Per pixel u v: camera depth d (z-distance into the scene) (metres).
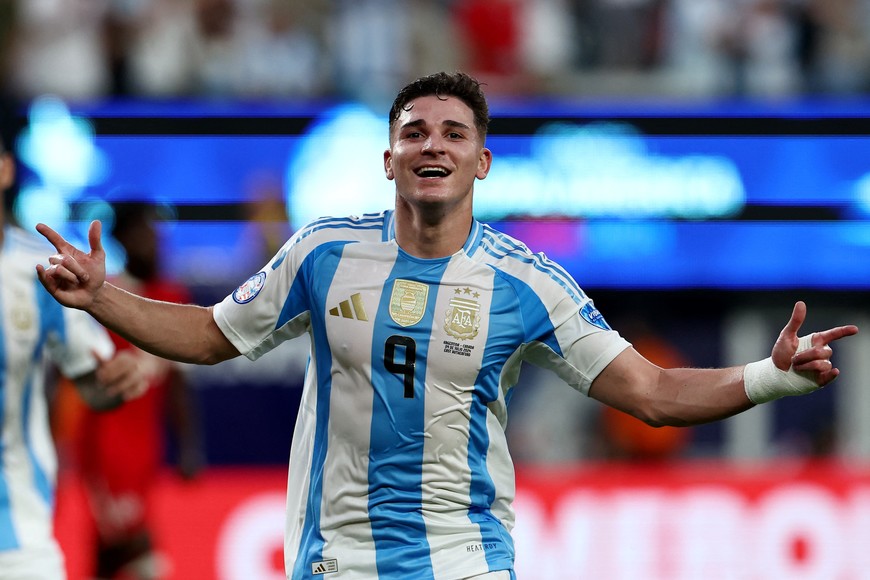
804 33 40.66
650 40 40.72
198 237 35.66
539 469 33.81
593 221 36.06
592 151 36.06
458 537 13.95
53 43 38.38
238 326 14.20
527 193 36.06
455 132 13.80
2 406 17.41
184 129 35.84
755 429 39.12
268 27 39.56
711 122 36.16
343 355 13.84
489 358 13.90
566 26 40.84
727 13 40.53
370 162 36.31
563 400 38.25
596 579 29.31
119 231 28.12
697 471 29.91
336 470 13.91
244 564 28.25
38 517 17.62
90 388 18.89
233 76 38.91
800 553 29.86
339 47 40.03
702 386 13.84
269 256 35.66
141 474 27.67
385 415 13.74
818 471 30.12
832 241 36.31
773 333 38.00
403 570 13.73
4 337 17.45
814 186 36.34
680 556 29.59
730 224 36.22
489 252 14.30
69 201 35.34
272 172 36.06
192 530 28.23
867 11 41.31
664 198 36.19
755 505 29.89
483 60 40.41
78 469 27.72
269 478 28.81
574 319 14.16
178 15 38.94
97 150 35.69
